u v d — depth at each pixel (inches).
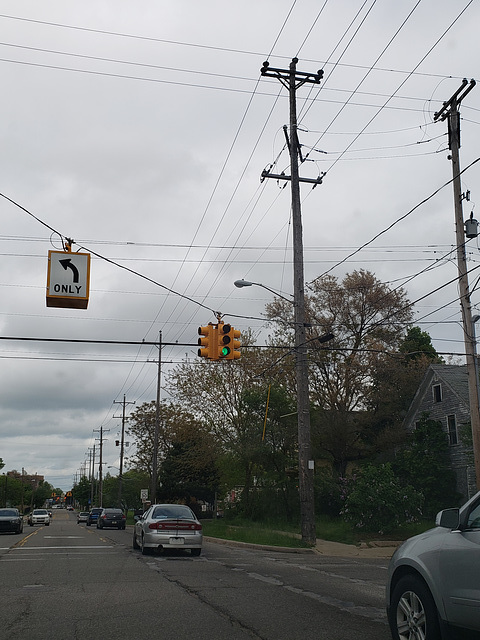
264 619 348.8
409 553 262.2
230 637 305.6
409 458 1342.3
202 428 1546.5
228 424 1515.7
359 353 1649.9
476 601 224.4
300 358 941.8
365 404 1675.7
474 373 808.9
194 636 307.6
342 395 1679.4
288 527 1251.2
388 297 1711.4
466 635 233.9
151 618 351.3
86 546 912.3
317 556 792.3
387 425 1667.1
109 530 1679.4
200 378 1553.9
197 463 1585.9
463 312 830.5
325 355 1673.2
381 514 985.5
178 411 1669.5
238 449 1396.4
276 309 1633.9
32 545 938.1
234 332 771.4
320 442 1534.2
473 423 799.7
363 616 358.3
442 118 873.5
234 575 548.7
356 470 1397.6
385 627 328.2
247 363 1512.1
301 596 429.4
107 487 5012.3
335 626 330.3
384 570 607.5
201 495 2308.1
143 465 2434.8
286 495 1409.9
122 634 311.7
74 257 636.7
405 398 1749.5
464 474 1306.6
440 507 1272.1
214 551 845.8
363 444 1708.9
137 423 2363.4
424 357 1838.1
